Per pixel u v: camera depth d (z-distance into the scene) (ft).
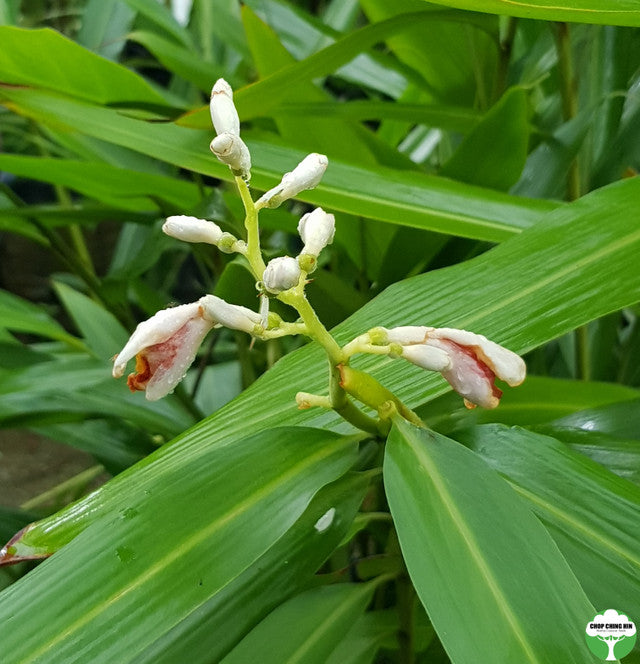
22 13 3.17
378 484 1.03
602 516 0.68
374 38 1.30
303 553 0.74
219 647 0.73
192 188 1.49
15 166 1.45
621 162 1.59
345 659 1.01
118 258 2.34
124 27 2.26
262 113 1.33
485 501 0.62
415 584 0.56
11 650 0.59
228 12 2.24
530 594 0.56
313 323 0.66
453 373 0.66
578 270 0.80
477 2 0.79
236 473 0.70
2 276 5.08
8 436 4.19
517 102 1.29
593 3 0.79
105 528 0.67
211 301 0.65
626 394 1.16
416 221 1.04
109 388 1.71
